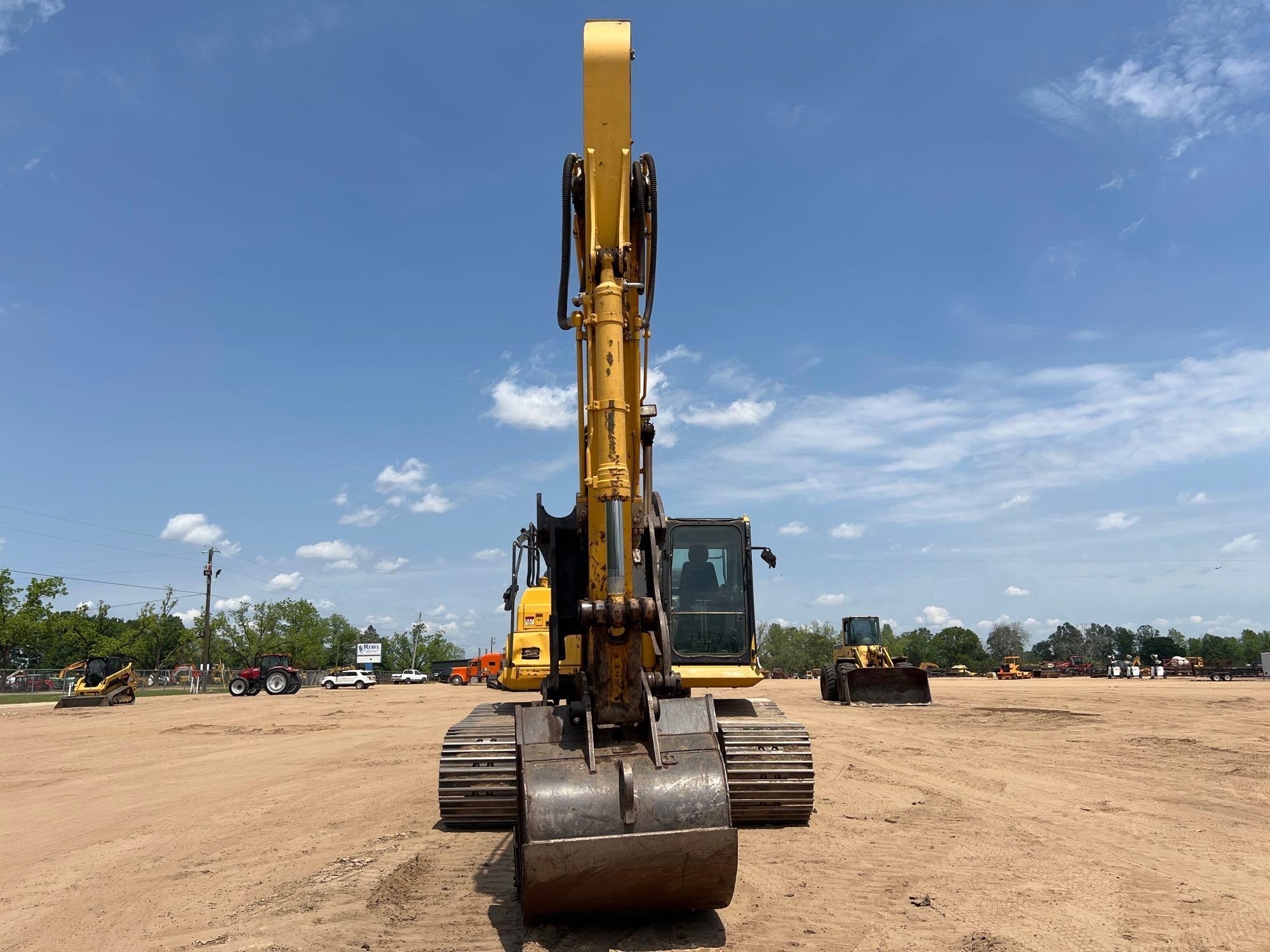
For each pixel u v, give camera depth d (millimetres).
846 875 6988
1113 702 30109
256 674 52344
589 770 5449
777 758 8766
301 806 10766
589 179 6406
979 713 25172
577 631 7969
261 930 5848
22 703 44312
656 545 6859
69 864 8023
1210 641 169875
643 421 7164
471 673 87625
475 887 6828
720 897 5449
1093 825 8867
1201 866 7195
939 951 5219
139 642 78188
